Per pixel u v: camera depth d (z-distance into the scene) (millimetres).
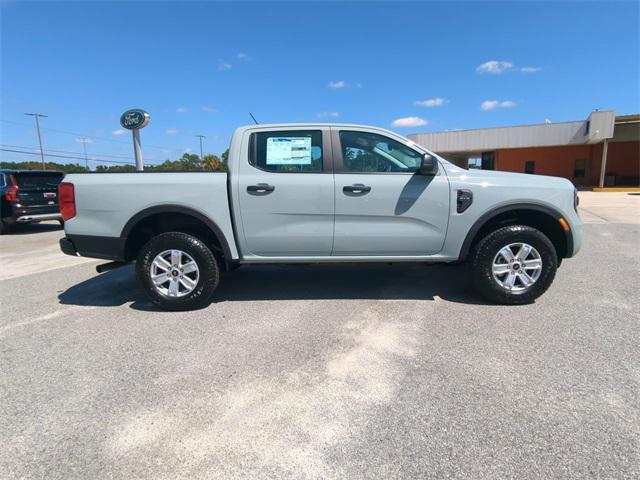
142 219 4250
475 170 4398
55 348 3506
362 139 4238
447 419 2428
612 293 4672
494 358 3164
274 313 4230
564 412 2473
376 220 4199
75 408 2615
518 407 2531
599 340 3443
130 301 4781
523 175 4324
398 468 2051
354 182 4141
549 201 4180
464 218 4184
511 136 27812
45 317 4281
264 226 4215
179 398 2709
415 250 4305
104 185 4223
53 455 2188
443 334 3613
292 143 4223
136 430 2389
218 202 4184
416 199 4156
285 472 2039
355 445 2223
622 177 28641
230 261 4312
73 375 3039
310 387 2811
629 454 2113
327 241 4250
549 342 3420
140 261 4273
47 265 7016
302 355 3279
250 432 2352
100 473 2055
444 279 5363
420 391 2730
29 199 11164
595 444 2191
